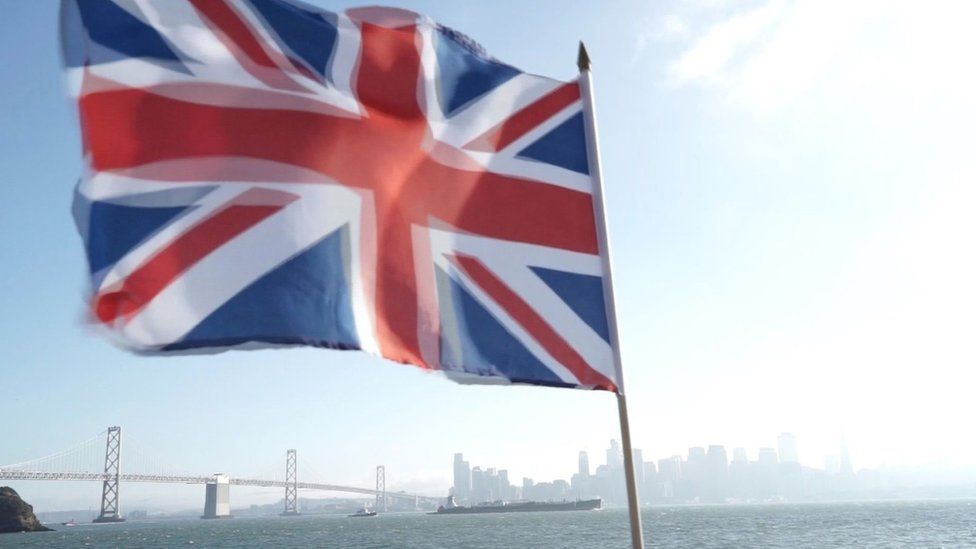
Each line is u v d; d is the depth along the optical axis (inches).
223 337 200.2
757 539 2977.4
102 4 204.4
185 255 201.2
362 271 225.0
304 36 233.1
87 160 196.2
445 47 256.4
